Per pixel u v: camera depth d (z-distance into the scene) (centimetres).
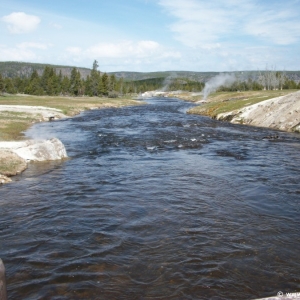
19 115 5047
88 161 2344
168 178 1881
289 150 2772
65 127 4284
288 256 1006
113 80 14888
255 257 999
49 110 6019
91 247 1062
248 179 1859
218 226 1224
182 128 4231
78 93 13788
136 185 1744
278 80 13912
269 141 3259
